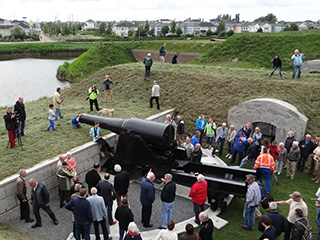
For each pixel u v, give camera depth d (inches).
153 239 294.4
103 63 1721.2
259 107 540.4
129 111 616.1
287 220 288.4
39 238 297.0
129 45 2123.5
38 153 402.3
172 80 743.1
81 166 419.8
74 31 5851.4
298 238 250.1
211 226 248.8
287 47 1120.8
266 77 688.4
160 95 703.7
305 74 721.6
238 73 738.8
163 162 385.7
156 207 356.8
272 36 1195.3
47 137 463.5
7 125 409.4
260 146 443.8
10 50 2967.5
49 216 337.4
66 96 836.6
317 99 568.1
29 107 771.4
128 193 388.2
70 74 1653.5
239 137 479.5
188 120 627.8
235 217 341.1
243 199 380.2
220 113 610.2
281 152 442.9
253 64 1098.1
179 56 1868.8
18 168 358.3
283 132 525.0
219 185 340.8
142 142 391.2
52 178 378.3
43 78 1721.2
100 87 823.7
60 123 529.7
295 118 508.4
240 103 561.9
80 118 482.9
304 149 454.0
